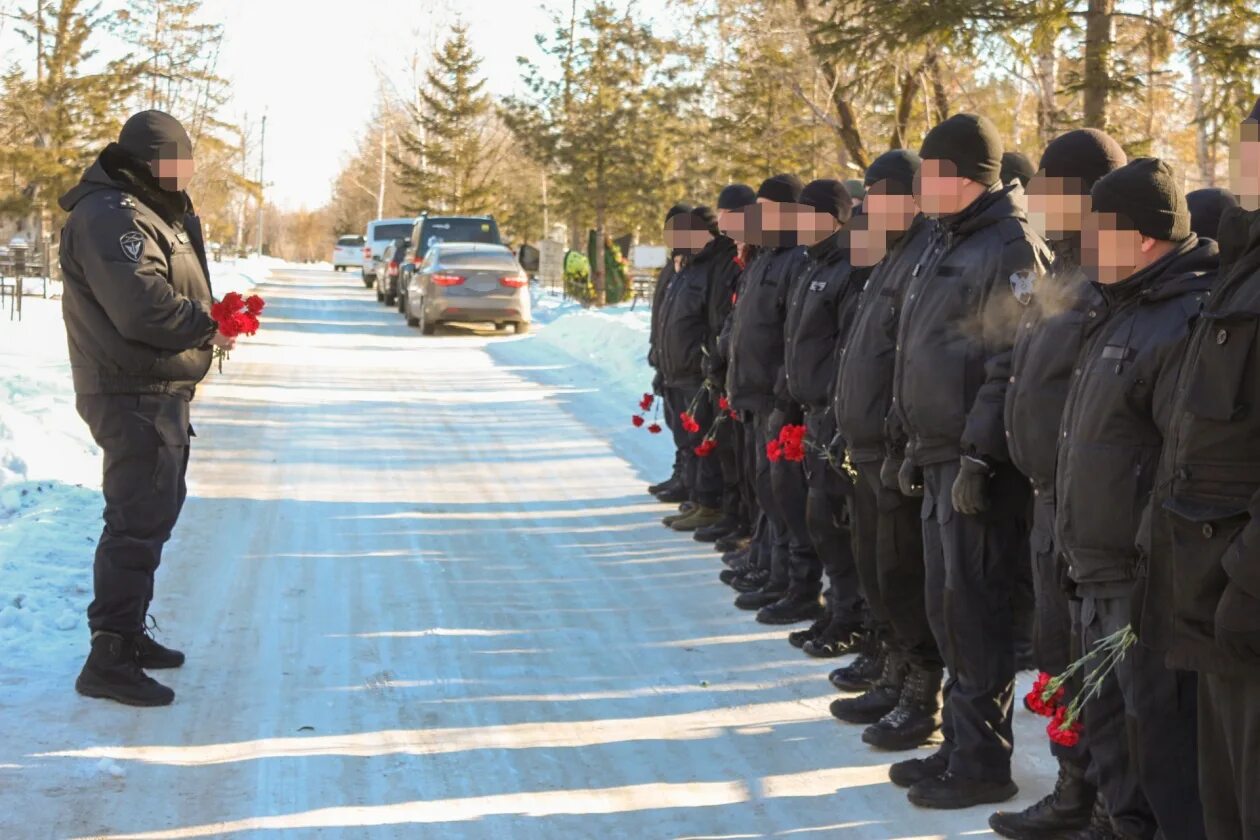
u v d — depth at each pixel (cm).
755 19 2480
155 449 516
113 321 496
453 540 821
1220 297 289
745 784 463
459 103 5381
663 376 884
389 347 2058
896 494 489
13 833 406
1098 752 378
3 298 2262
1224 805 299
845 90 2303
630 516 902
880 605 512
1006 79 2378
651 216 3384
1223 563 272
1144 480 349
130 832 411
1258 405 278
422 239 2731
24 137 3219
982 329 444
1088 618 369
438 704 536
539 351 1991
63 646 570
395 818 428
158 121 507
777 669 589
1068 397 371
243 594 682
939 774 456
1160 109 2822
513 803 443
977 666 447
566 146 3316
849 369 507
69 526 761
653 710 536
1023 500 448
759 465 677
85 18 3114
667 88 3178
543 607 680
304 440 1166
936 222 479
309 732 500
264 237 10431
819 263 596
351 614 655
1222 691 288
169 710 516
